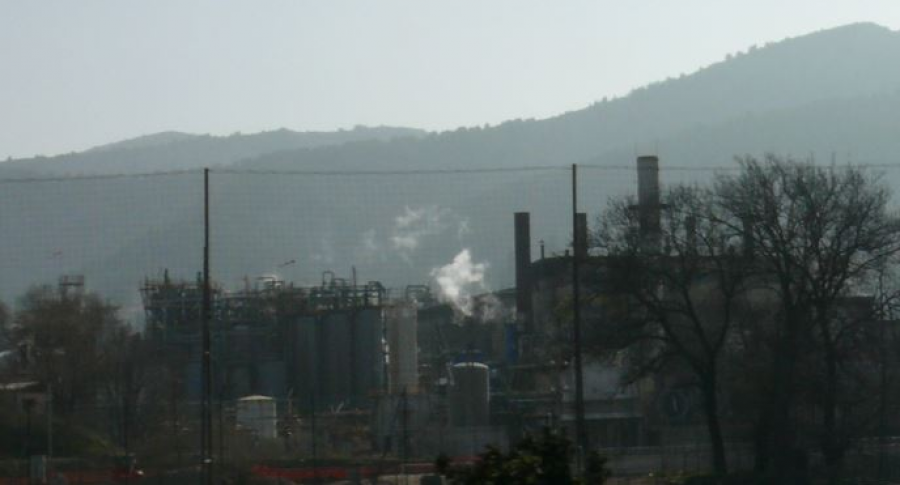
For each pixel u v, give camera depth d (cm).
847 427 16238
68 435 16425
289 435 17925
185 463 14988
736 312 17012
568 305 17188
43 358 19062
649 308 16638
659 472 15812
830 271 16525
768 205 16638
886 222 16888
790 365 16175
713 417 16262
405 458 14625
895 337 17088
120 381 18488
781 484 15275
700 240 16762
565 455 5072
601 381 19688
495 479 4959
